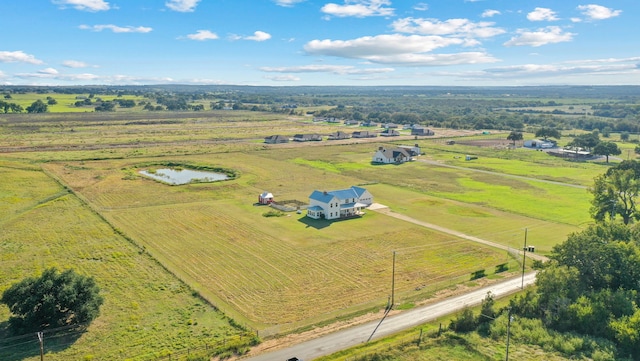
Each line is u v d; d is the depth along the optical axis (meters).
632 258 53.09
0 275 57.81
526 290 56.38
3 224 78.06
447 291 56.81
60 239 71.56
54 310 45.56
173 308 50.69
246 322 48.16
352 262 65.00
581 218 88.81
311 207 87.56
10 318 45.62
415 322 49.06
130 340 44.06
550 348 43.97
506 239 76.06
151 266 61.97
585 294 51.03
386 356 42.19
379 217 87.75
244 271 61.22
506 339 45.91
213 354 42.09
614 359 41.97
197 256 66.25
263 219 85.12
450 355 42.78
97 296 48.34
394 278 60.06
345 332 46.66
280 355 42.25
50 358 40.88
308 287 56.78
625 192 78.19
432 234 77.94
